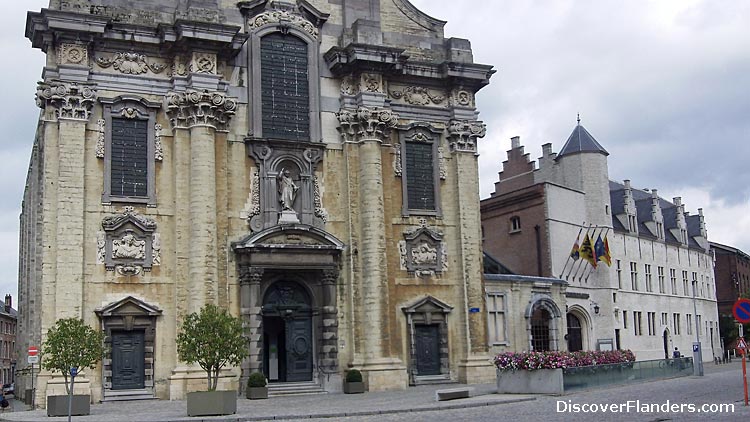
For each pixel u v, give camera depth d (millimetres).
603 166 54875
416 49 39656
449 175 39125
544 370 28812
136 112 33344
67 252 31062
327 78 37344
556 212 50469
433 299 37406
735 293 90188
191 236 32781
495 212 53500
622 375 33656
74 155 31734
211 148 33531
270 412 25016
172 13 34719
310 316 35719
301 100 36656
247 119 35312
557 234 50156
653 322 61250
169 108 33625
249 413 24766
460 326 37969
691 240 75750
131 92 33469
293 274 35344
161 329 32406
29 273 38812
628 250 59156
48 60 32406
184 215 33156
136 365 32031
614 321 53562
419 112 38906
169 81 34062
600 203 54062
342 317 35719
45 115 32000
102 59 33125
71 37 32219
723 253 91562
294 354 35188
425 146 38844
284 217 34812
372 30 37500
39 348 31391
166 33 33406
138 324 32125
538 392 28844
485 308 38406
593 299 52531
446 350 37594
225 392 24719
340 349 35438
